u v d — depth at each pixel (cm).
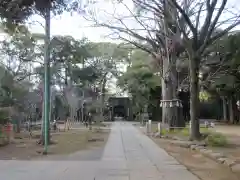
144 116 5347
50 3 878
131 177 980
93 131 3272
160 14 2383
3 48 3919
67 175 1008
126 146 1884
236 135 2698
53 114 4703
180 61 3409
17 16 859
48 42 1791
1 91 3022
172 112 2850
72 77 4997
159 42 2780
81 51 4256
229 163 1180
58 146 1858
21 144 1948
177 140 2183
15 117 2856
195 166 1182
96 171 1076
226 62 3778
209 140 1891
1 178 961
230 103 5519
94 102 5275
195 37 2077
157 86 5562
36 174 1023
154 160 1334
